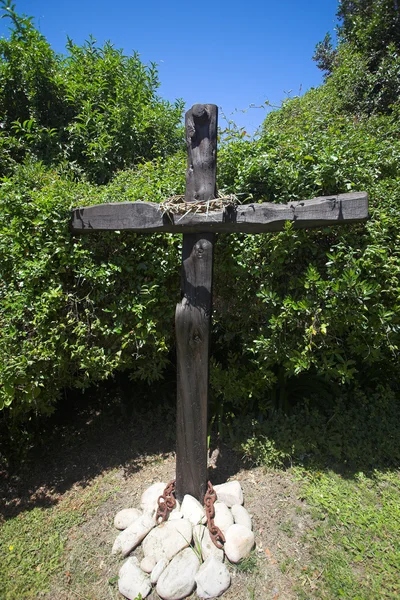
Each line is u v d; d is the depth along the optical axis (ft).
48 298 7.57
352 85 18.84
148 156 14.57
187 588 6.21
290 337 8.32
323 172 7.73
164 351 9.05
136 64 15.37
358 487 8.26
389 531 7.19
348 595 6.14
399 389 11.53
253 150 8.69
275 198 8.36
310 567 6.61
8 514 8.07
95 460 9.60
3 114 13.79
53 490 8.68
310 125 10.24
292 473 8.70
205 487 7.71
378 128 12.85
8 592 6.44
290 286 7.96
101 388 12.23
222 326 9.70
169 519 7.20
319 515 7.55
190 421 7.27
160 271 8.25
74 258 7.82
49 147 13.33
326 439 9.41
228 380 9.70
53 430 10.69
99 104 13.92
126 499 8.31
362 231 7.86
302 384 10.78
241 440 9.53
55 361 7.95
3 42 13.10
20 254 7.63
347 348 8.88
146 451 9.84
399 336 8.21
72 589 6.48
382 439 9.45
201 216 6.42
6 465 9.40
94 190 9.13
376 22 19.58
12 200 7.56
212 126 6.46
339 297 7.23
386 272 7.43
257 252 8.10
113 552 6.98
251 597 6.19
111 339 8.48
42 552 7.14
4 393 7.39
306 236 7.64
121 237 8.19
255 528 7.38
